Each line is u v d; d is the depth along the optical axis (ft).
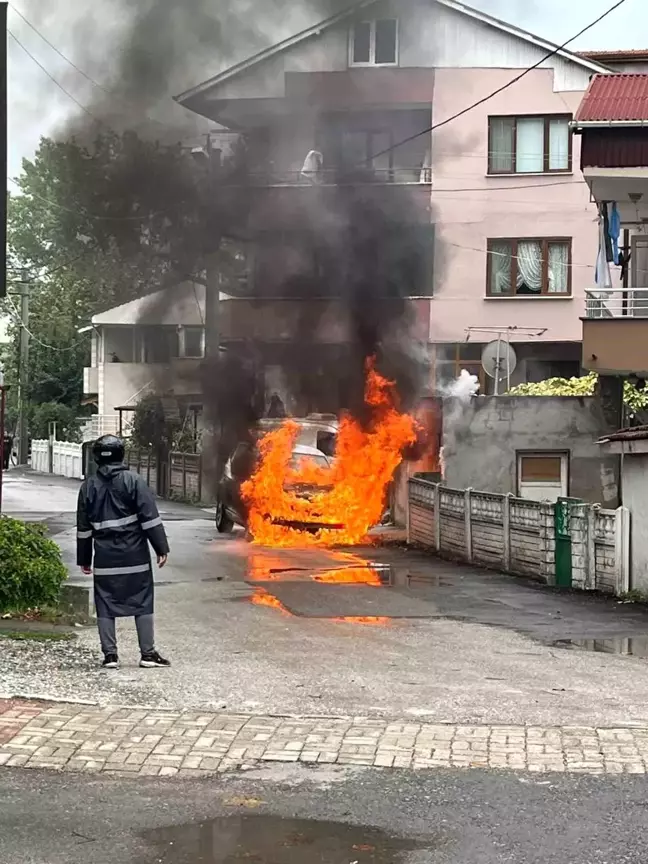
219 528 71.82
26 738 19.38
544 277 94.94
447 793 16.84
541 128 95.45
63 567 34.42
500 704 23.02
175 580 46.21
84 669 25.64
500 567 52.34
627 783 17.38
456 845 14.70
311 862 14.12
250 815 15.90
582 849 14.55
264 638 31.55
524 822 15.58
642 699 24.07
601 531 44.93
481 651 30.66
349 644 30.96
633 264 66.13
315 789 17.02
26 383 182.39
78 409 185.88
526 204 95.25
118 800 16.53
